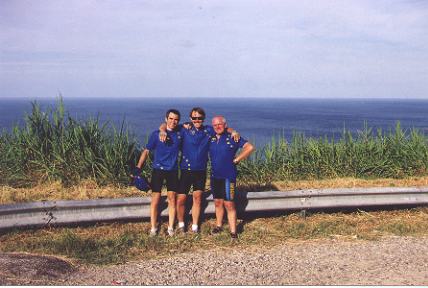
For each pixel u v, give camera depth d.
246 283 5.21
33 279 5.04
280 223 7.77
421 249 6.62
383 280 5.33
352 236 7.23
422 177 10.52
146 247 6.51
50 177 8.84
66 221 6.89
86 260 5.93
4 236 6.54
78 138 9.41
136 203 7.27
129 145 9.40
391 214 8.39
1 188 8.23
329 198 8.11
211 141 7.20
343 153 11.09
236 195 7.63
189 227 7.47
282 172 10.42
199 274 5.50
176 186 7.18
